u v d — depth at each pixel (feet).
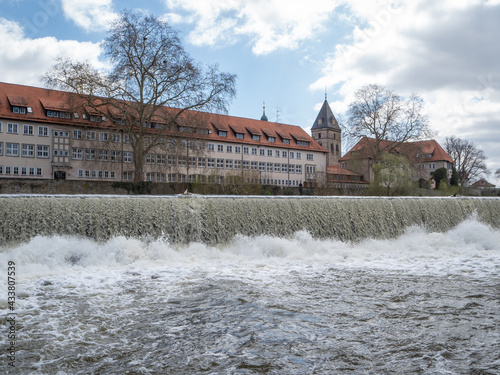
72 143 190.80
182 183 141.08
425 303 35.78
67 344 26.66
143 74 145.69
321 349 25.81
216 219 65.82
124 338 27.68
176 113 156.97
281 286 41.63
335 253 62.08
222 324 30.30
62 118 190.39
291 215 70.54
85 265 51.34
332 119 396.57
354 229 74.43
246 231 67.15
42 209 57.88
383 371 22.91
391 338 27.61
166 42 145.79
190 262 53.67
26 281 42.60
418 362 24.00
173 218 63.46
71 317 31.73
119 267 50.21
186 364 23.86
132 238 59.16
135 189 133.80
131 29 142.61
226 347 26.17
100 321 30.91
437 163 388.98
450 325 30.07
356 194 182.50
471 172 327.67
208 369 23.21
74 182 124.36
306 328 29.48
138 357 24.80
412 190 199.41
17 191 116.37
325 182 186.50
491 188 248.73
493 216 91.61
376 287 41.42
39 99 190.19
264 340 27.25
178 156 154.51
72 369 23.26
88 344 26.68
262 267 51.26
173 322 30.71
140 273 46.80
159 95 148.66
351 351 25.52
